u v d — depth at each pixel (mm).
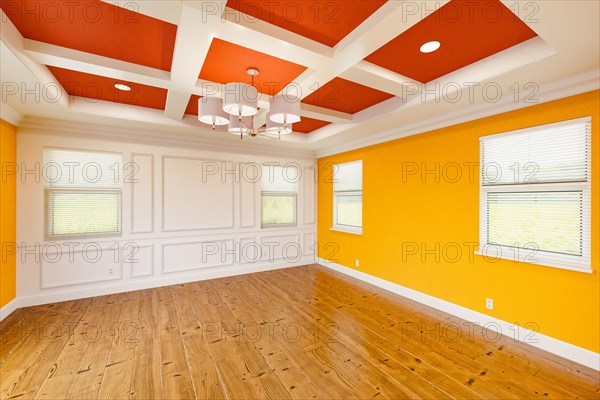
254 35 1863
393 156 4055
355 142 4695
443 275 3350
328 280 4617
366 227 4531
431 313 3285
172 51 2264
